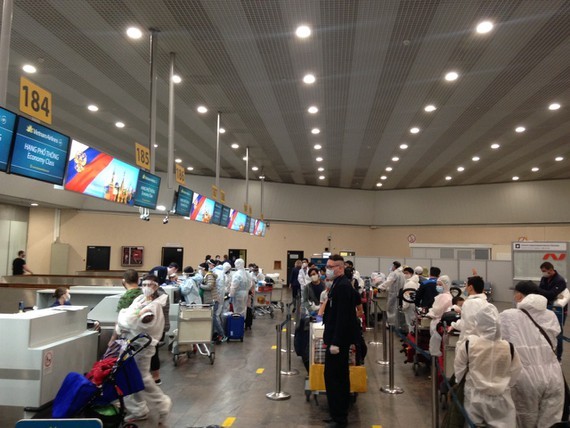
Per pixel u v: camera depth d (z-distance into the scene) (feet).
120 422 13.87
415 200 79.15
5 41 16.46
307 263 45.37
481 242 73.82
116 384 13.99
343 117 38.01
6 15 16.52
